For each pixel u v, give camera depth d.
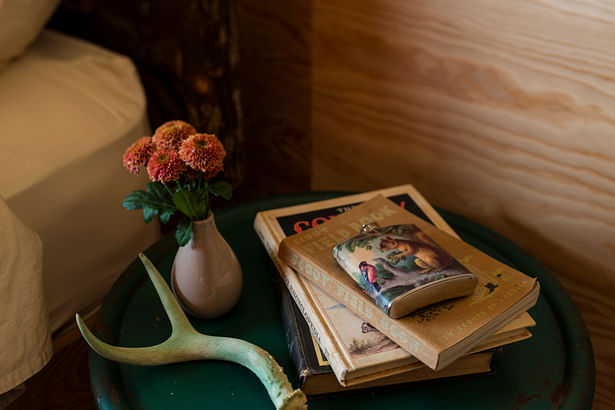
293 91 1.15
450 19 0.82
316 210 0.78
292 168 1.26
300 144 1.20
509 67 0.79
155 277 0.67
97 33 1.24
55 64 1.00
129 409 0.59
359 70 0.99
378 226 0.69
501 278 0.62
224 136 1.14
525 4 0.73
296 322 0.64
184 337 0.64
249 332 0.68
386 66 0.94
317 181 1.22
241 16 1.16
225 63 1.07
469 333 0.55
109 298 0.72
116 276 0.95
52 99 0.91
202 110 1.11
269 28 1.11
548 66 0.75
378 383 0.61
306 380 0.59
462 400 0.60
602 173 0.75
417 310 0.58
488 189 0.90
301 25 1.05
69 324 0.91
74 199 0.84
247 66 1.22
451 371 0.62
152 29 1.14
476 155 0.89
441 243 0.68
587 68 0.71
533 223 0.86
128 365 0.64
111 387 0.61
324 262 0.64
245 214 0.86
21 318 0.70
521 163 0.83
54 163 0.81
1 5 0.83
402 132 0.98
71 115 0.89
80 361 0.91
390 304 0.56
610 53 0.69
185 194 0.60
